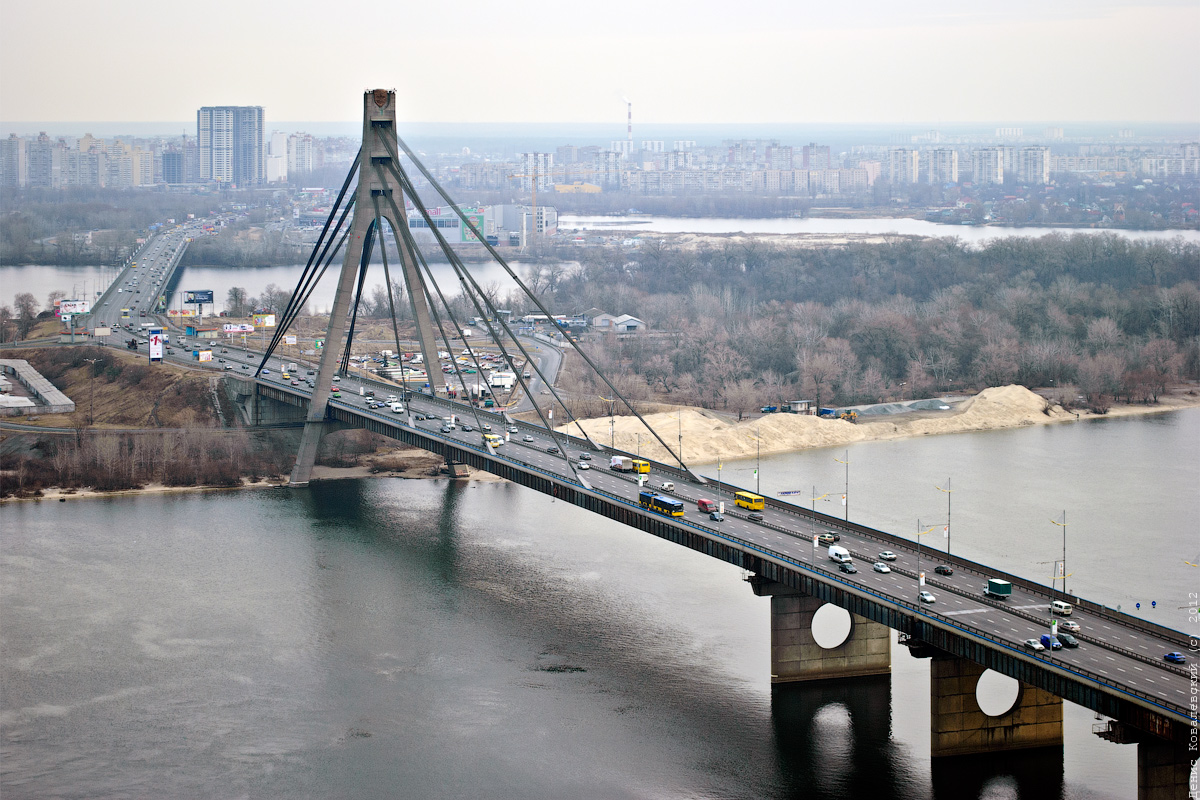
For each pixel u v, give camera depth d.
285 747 140.50
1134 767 133.50
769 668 160.12
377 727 145.00
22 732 143.75
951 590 142.38
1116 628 131.00
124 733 143.75
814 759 136.50
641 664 161.25
